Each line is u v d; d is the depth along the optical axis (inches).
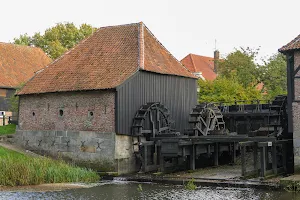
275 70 1812.3
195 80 1113.4
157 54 1023.0
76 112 919.0
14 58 1514.5
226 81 1551.4
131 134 895.1
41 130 968.3
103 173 861.8
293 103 799.7
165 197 655.1
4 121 1275.8
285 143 853.8
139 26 1022.4
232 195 665.6
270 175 791.7
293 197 642.8
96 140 885.8
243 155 780.0
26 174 757.3
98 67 946.7
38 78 1008.2
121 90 873.5
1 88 1378.0
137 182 814.5
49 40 2053.4
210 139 863.7
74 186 758.5
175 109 1030.4
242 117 1157.7
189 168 947.3
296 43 805.9
